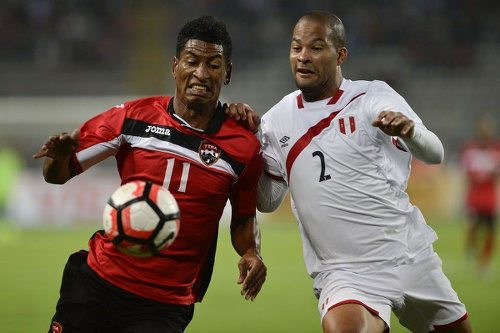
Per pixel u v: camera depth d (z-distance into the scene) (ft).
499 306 122.83
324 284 62.44
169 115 59.26
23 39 394.73
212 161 59.00
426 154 57.72
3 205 243.60
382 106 60.03
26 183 266.77
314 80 62.18
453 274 162.91
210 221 59.62
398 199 63.00
